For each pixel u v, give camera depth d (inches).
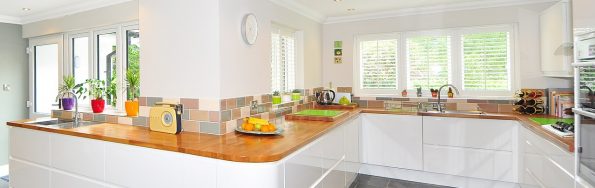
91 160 91.1
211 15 92.7
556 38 113.6
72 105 137.7
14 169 114.5
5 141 164.4
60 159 98.7
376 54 169.6
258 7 114.2
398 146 144.5
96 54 143.9
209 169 72.2
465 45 150.7
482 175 130.3
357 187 137.5
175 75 99.6
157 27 102.4
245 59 105.6
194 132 96.6
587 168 66.6
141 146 81.3
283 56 146.7
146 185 81.1
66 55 154.0
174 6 98.8
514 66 142.3
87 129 100.8
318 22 172.4
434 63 157.4
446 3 146.5
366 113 150.5
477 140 130.5
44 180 103.5
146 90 106.0
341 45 174.9
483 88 148.3
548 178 92.1
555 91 128.5
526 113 130.3
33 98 172.1
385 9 156.9
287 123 114.0
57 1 133.3
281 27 142.4
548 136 89.9
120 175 85.4
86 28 141.9
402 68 164.6
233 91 99.0
